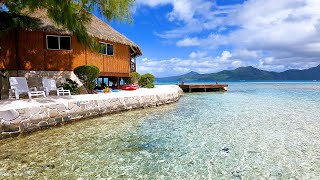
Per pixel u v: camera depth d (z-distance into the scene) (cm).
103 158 651
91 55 1858
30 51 1606
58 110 1054
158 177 537
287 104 1844
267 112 1434
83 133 915
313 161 634
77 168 582
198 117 1262
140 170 574
